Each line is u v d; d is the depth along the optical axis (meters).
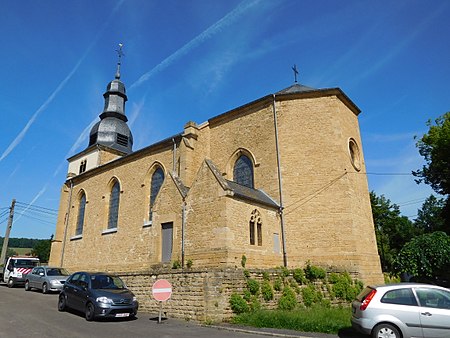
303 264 18.80
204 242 16.58
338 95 21.72
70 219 33.91
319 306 14.73
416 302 8.94
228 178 23.20
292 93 21.98
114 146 39.53
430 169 31.41
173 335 9.70
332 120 21.02
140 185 26.98
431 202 58.25
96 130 40.59
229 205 16.44
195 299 12.41
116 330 10.38
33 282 22.98
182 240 17.72
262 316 11.52
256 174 21.84
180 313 12.77
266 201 19.41
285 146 21.19
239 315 12.15
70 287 13.95
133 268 24.73
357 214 19.89
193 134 24.11
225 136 24.42
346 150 21.08
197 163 23.94
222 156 24.16
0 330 10.09
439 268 18.23
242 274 13.13
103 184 30.95
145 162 27.31
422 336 8.59
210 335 9.81
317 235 19.16
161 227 19.44
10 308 14.62
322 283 16.17
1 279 30.86
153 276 14.42
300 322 10.86
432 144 29.05
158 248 19.06
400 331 8.76
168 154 25.59
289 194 20.23
